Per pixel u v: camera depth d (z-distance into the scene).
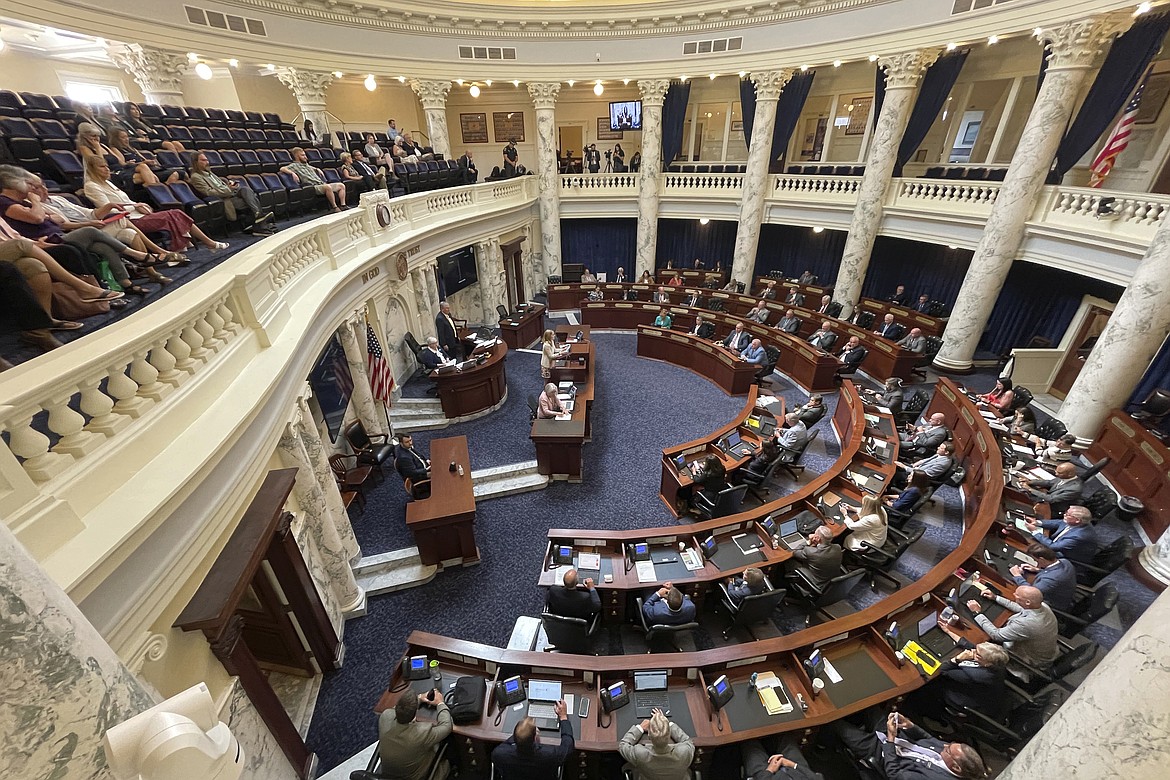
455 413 10.62
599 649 5.83
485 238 14.75
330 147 11.69
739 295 15.73
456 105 19.73
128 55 10.38
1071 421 8.71
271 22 11.84
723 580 5.63
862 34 12.30
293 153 9.59
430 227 11.41
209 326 4.11
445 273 13.34
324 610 5.44
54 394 2.44
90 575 2.27
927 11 11.14
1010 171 10.40
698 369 13.03
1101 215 8.95
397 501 8.31
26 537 2.12
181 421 3.43
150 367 3.24
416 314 11.91
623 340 15.73
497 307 15.72
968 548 5.56
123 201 5.54
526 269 18.39
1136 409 9.25
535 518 8.02
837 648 4.66
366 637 6.04
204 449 3.23
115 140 6.38
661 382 12.66
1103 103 9.26
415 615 6.34
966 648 4.60
